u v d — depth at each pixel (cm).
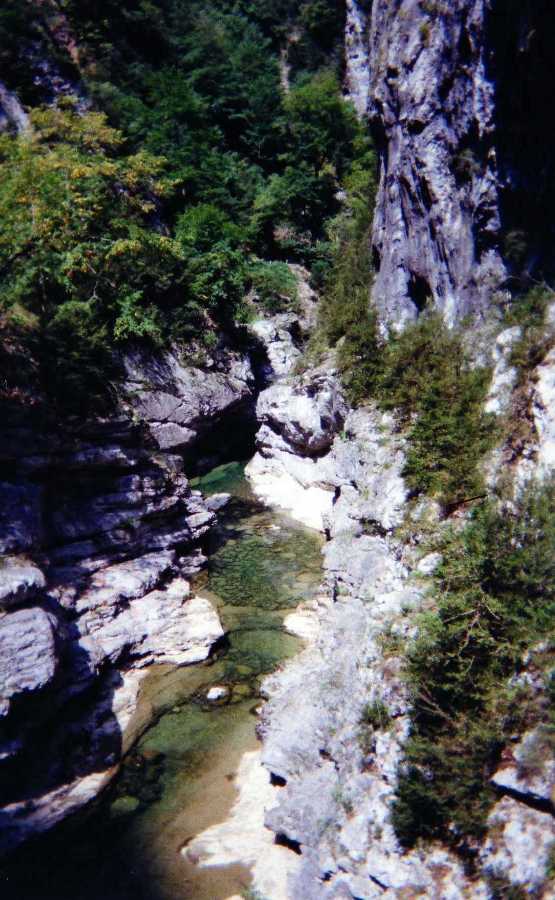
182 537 1900
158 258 2447
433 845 836
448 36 1543
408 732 918
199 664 1489
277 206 3381
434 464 1284
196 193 3155
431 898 798
